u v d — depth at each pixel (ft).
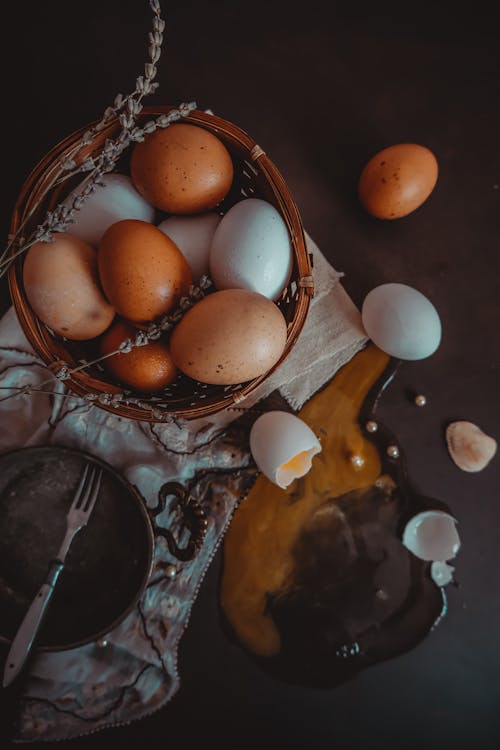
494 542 1.59
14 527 1.40
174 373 1.25
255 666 1.54
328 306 1.56
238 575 1.53
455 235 1.63
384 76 1.67
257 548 1.53
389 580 1.56
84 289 1.16
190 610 1.51
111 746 1.50
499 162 1.66
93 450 1.47
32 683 1.45
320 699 1.55
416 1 1.69
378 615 1.56
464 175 1.66
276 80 1.65
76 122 1.61
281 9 1.67
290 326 1.24
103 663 1.47
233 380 1.17
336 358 1.55
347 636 1.55
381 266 1.61
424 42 1.68
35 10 1.63
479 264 1.63
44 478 1.41
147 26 1.64
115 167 1.32
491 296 1.63
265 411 1.52
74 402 1.46
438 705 1.57
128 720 1.48
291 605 1.54
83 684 1.47
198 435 1.49
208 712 1.53
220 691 1.53
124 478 1.34
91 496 1.36
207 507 1.50
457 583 1.58
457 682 1.58
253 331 1.12
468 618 1.58
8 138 1.59
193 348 1.13
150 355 1.20
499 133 1.67
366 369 1.56
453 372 1.60
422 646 1.57
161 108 1.21
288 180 1.62
